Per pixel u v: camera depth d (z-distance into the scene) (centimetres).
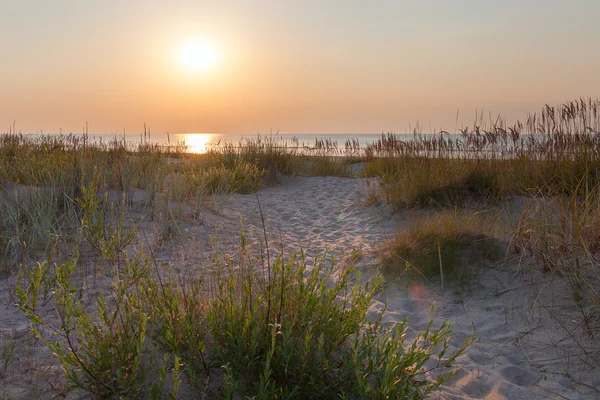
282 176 1162
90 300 325
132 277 313
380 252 486
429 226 488
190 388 223
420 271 420
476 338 318
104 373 211
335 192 985
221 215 677
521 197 659
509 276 394
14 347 259
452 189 700
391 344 228
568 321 317
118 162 718
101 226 429
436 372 276
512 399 247
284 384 222
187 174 809
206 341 251
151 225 550
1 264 387
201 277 292
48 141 923
